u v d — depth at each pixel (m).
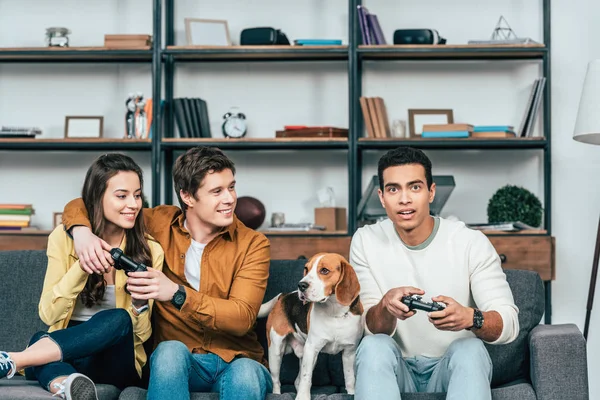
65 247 2.38
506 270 2.62
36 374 2.21
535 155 4.30
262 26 4.43
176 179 2.40
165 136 4.31
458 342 2.14
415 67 4.37
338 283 2.22
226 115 4.29
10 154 4.49
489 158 4.33
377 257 2.41
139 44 4.18
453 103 4.36
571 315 4.25
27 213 4.23
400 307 2.11
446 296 2.19
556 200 4.27
